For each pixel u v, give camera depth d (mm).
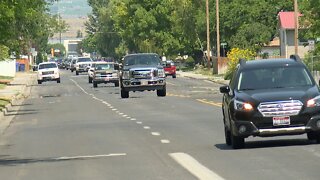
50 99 88938
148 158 29656
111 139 38938
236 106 30984
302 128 30500
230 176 23578
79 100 83500
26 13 65250
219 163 27062
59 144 37875
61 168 27812
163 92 84750
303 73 33125
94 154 32250
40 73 138875
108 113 60531
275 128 30516
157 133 41219
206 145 33969
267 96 30797
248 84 32719
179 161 28109
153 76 83000
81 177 25047
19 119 59656
